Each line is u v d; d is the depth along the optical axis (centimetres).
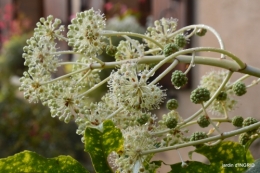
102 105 51
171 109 53
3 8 312
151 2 218
